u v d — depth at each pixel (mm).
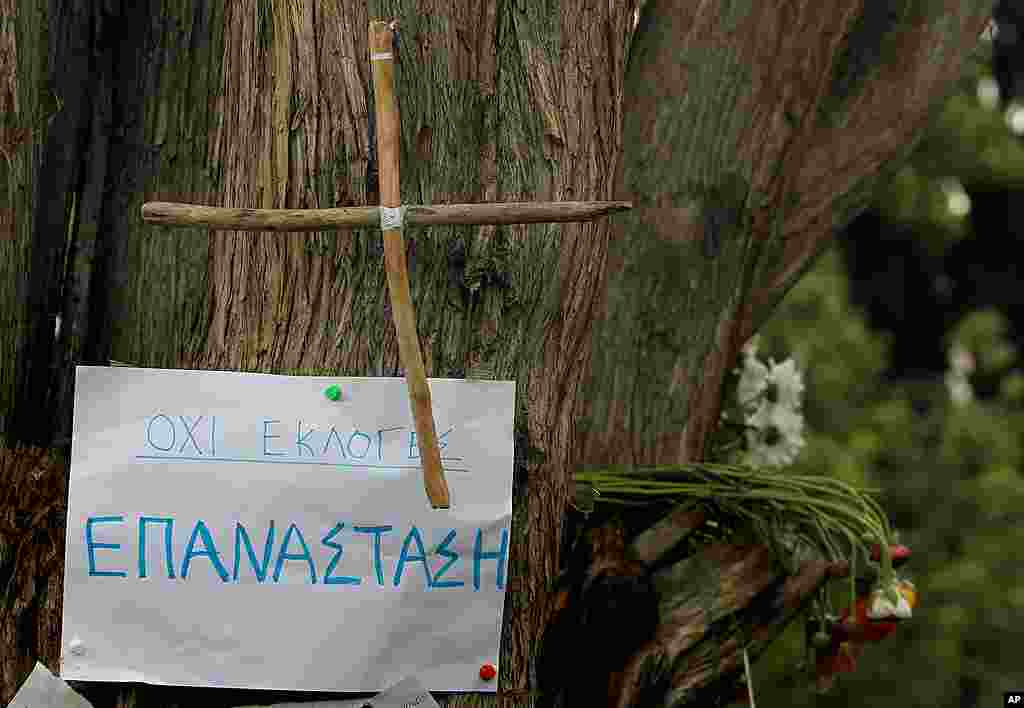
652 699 2090
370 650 1716
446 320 1732
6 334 1770
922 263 10422
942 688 6961
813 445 7121
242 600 1705
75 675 1706
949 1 2660
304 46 1715
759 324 2635
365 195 1706
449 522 1727
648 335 2406
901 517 7828
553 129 1770
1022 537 7516
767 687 6387
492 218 1617
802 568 2242
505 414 1739
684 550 2268
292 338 1729
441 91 1739
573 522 2082
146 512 1703
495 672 1746
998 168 8930
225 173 1752
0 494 1760
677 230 2410
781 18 2438
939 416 8375
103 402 1710
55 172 1800
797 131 2477
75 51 1805
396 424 1722
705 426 2441
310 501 1708
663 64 2455
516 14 1774
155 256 1772
